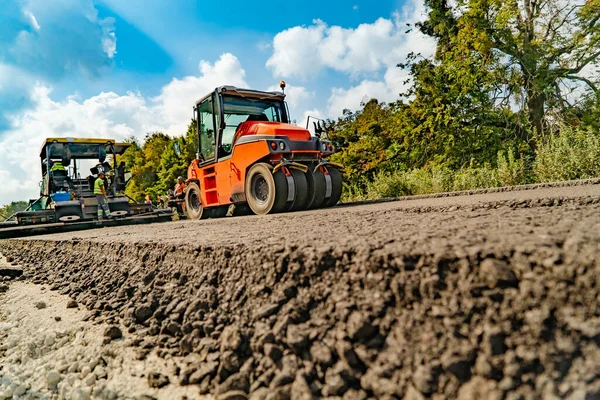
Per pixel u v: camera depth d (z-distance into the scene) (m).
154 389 1.39
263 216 5.27
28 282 3.91
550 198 2.74
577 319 0.89
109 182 10.95
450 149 12.79
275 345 1.25
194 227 4.52
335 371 1.08
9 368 2.03
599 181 4.87
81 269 3.46
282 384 1.12
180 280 2.09
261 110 7.52
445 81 13.08
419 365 0.97
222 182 7.27
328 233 2.04
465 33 12.75
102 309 2.34
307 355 1.17
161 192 34.47
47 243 5.39
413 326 1.06
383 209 3.76
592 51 12.38
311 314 1.31
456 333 0.98
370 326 1.11
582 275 0.93
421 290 1.12
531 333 0.90
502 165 7.71
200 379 1.33
